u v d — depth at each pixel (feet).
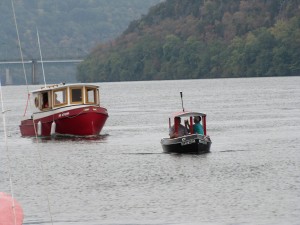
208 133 476.95
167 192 274.77
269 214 238.48
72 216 243.81
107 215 243.81
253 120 573.74
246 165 331.16
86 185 293.23
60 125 468.34
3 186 295.89
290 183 284.20
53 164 352.69
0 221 170.30
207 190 276.00
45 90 474.49
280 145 404.36
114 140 449.48
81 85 474.49
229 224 229.04
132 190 280.51
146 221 235.61
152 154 376.27
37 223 236.63
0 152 404.77
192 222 232.73
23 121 495.82
